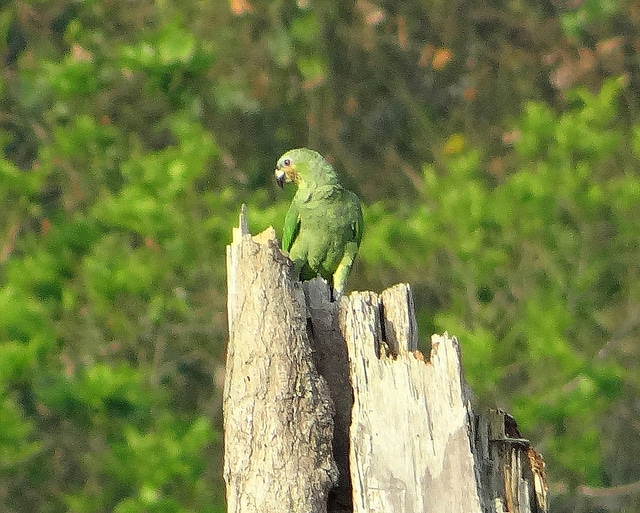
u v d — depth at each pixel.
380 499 6.32
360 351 6.56
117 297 14.64
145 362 15.91
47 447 15.35
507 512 6.53
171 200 14.35
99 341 15.35
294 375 6.68
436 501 6.27
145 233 14.31
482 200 14.84
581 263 15.76
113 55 16.09
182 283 15.28
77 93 15.46
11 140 16.14
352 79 18.78
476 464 6.32
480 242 15.02
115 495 15.49
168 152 14.65
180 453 13.99
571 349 14.99
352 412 6.52
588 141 15.15
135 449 13.98
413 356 6.50
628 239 15.79
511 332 15.16
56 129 15.84
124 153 15.86
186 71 15.33
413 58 19.00
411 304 6.73
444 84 19.02
